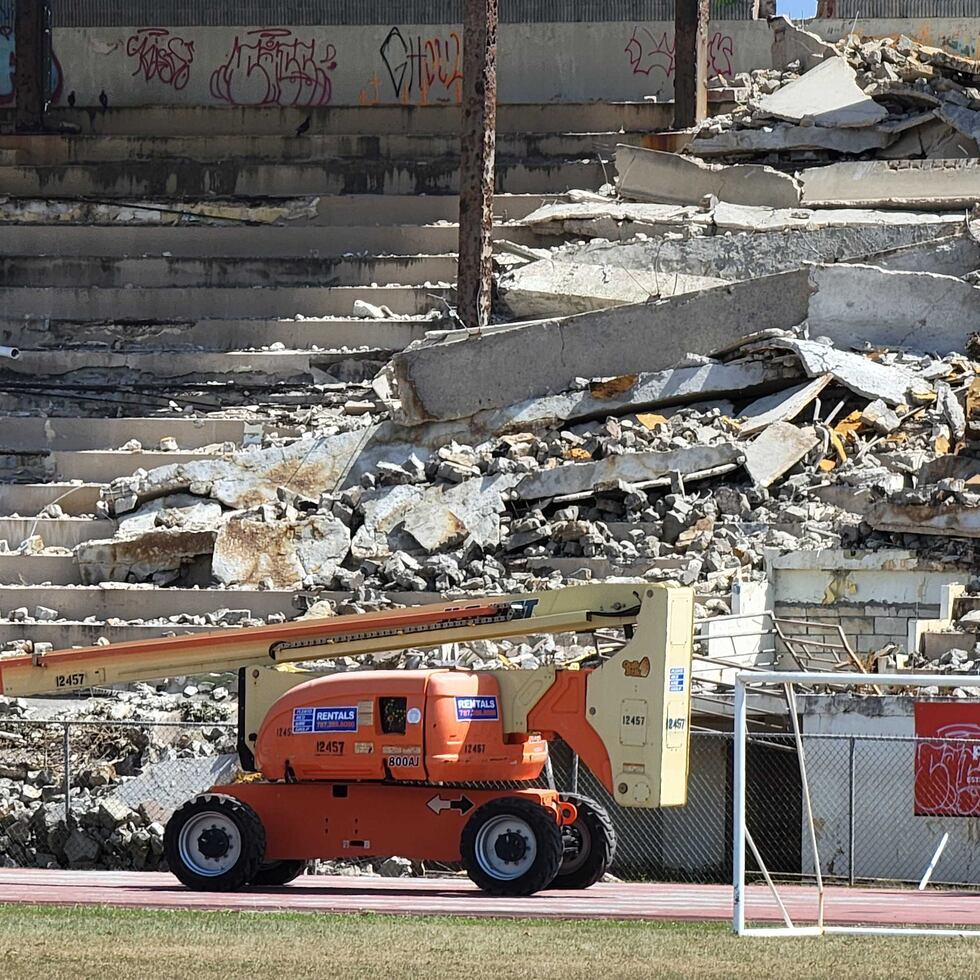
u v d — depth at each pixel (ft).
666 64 472.85
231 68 490.49
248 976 112.27
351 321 380.37
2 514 330.95
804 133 431.84
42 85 476.13
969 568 259.39
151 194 442.91
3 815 216.54
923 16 482.28
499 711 165.48
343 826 167.12
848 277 338.34
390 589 288.51
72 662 180.14
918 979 114.21
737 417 320.09
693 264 378.73
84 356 380.78
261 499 321.93
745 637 254.68
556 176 435.94
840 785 212.02
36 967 114.83
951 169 405.80
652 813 232.12
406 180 435.53
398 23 484.74
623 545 286.66
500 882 160.45
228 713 240.73
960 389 315.58
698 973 115.03
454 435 330.95
